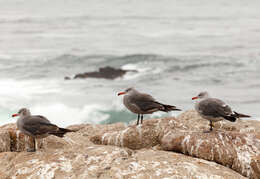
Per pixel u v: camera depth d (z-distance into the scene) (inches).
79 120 1055.6
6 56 2113.7
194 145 375.6
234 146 377.7
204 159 368.5
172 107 427.5
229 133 393.7
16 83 1440.7
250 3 7101.4
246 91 1294.3
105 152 354.3
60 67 1820.9
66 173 324.8
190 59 1937.7
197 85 1414.9
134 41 2694.4
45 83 1446.9
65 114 1087.6
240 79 1482.5
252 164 364.5
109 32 3171.8
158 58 1973.4
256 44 2400.3
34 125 363.9
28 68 1758.1
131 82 1486.2
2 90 1315.2
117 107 1136.2
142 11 5393.7
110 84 1446.9
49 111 1103.6
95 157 345.4
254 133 443.5
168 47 2402.8
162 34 3029.0
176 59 1945.1
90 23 3818.9
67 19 4192.9
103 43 2618.1
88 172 323.6
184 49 2303.2
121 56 2012.8
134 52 2187.5
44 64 1870.1
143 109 427.8
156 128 418.3
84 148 369.4
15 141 418.9
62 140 440.5
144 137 414.0
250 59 1892.2
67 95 1267.2
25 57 2075.5
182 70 1701.5
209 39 2706.7
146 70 1720.0
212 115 388.5
